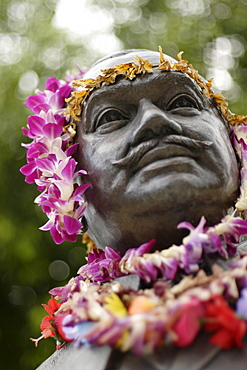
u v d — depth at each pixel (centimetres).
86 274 243
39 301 589
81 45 658
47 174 248
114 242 238
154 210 219
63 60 651
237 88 629
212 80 258
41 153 250
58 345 239
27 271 604
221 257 212
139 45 648
